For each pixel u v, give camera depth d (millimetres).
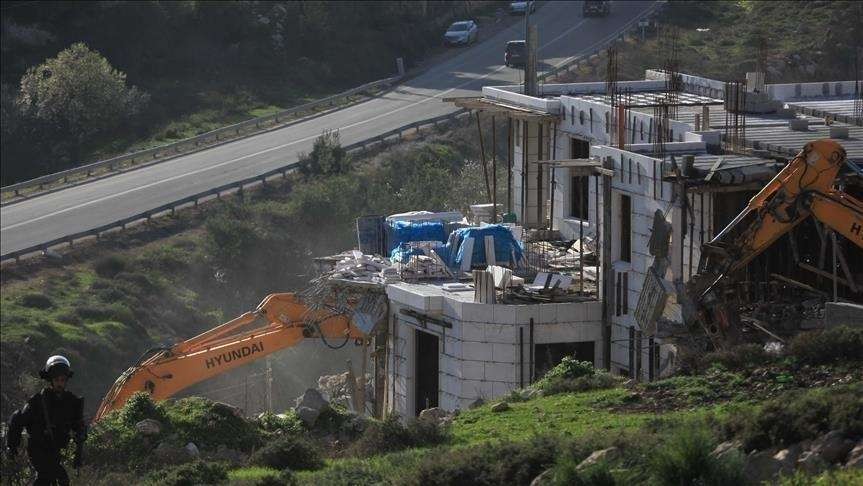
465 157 199250
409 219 102625
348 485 48750
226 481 52062
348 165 186375
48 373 42375
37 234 163375
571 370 69562
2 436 56188
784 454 41812
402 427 59531
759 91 99625
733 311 69750
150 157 199500
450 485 45375
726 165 75562
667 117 90625
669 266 77375
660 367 77375
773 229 69125
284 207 170250
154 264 156375
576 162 83188
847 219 68188
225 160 195125
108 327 141500
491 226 94000
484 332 81312
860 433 41719
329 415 66875
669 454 40656
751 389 57062
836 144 68375
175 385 85688
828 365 57500
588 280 88250
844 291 74188
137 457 60500
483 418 61656
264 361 135125
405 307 87375
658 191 77938
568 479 41656
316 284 91750
